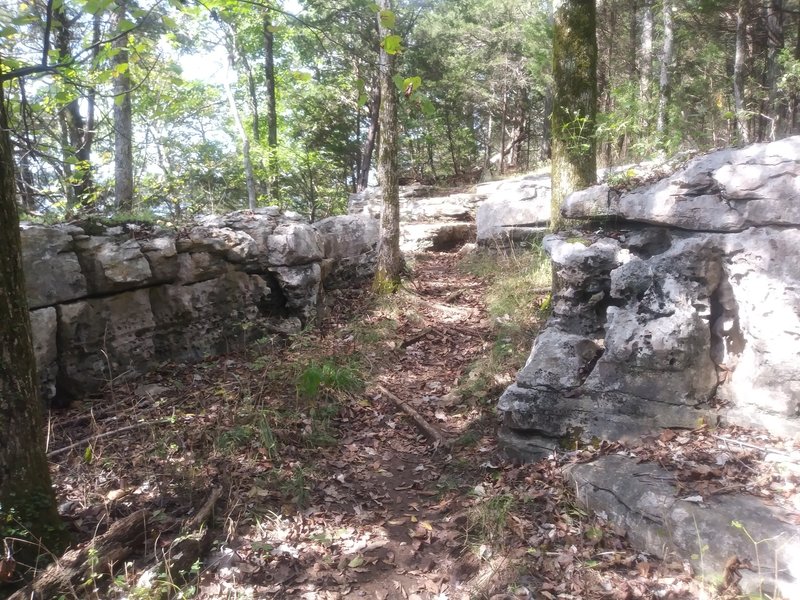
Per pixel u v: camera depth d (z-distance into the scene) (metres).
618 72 17.59
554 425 4.42
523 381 4.62
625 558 3.37
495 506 3.88
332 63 18.23
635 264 4.44
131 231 6.12
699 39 15.20
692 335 4.12
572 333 4.88
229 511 3.90
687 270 4.23
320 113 19.25
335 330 7.60
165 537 3.60
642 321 4.29
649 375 4.19
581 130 6.00
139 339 6.02
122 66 3.87
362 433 5.23
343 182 22.27
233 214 7.50
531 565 3.35
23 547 3.02
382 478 4.57
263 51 19.70
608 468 3.84
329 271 8.49
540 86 18.00
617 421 4.24
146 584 3.05
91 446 4.57
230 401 5.45
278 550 3.60
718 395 4.16
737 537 3.06
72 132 8.44
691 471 3.60
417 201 14.79
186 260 6.39
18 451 3.02
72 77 3.94
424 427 5.20
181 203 12.55
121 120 9.03
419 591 3.32
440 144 23.30
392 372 6.50
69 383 5.46
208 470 4.39
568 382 4.47
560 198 6.18
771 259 3.96
